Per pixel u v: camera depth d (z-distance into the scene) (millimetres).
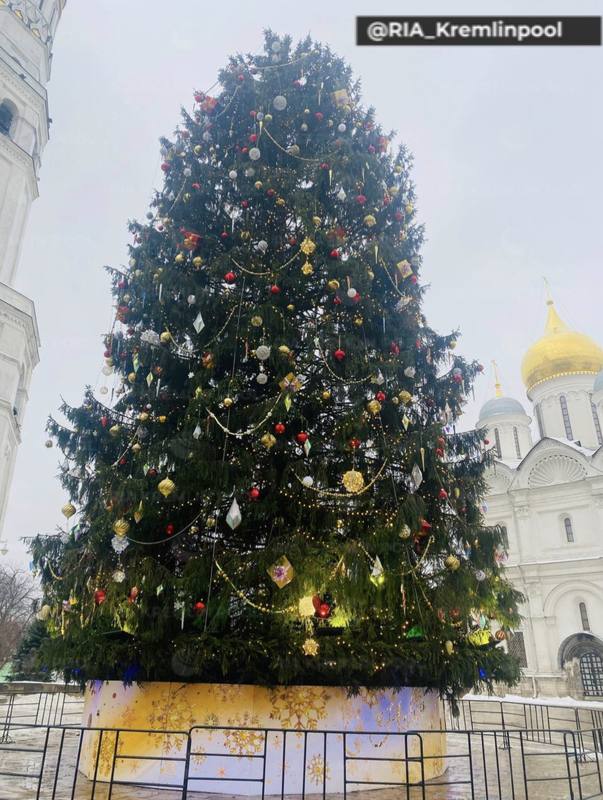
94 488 7742
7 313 22328
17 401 24344
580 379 42094
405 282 9008
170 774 6602
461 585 7129
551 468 36625
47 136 27703
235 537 7488
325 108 10148
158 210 9711
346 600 6316
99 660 6324
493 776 7773
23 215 24953
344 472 7445
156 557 7230
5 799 5777
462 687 7238
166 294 8195
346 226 9367
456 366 9125
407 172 10562
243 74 10102
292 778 6562
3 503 21984
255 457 7270
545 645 32469
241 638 6426
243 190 9312
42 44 27516
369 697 7262
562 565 33562
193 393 7844
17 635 35969
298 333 8125
